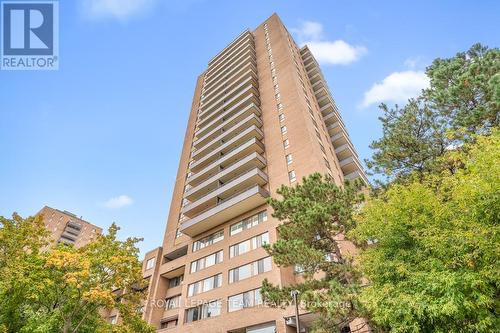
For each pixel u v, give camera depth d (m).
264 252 27.59
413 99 19.80
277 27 56.22
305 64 56.94
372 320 11.92
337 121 47.31
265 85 46.66
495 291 9.82
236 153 37.81
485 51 18.39
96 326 20.27
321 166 30.98
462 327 9.77
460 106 17.56
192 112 57.66
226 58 60.28
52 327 17.34
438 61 19.70
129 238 21.20
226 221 34.12
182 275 37.62
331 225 14.93
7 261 16.09
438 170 15.74
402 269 10.87
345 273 13.80
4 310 17.14
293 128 36.12
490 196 9.98
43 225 18.70
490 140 11.47
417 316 10.38
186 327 29.25
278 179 32.59
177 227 41.03
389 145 18.58
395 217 12.38
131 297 20.20
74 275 16.59
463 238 10.06
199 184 39.09
